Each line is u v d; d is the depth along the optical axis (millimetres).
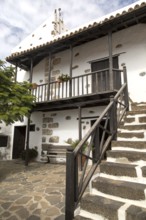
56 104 6117
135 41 5684
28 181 4098
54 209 2545
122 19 4609
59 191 3330
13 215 2381
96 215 1714
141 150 2455
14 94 4719
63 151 6316
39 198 2986
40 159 6957
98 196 1914
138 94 5328
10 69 4820
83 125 6207
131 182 1938
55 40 5672
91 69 6477
